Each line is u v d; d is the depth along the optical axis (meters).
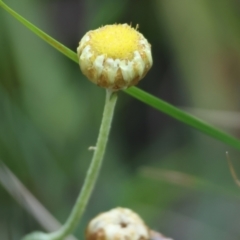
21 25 0.33
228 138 0.28
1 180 0.31
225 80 0.33
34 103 0.33
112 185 0.33
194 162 0.33
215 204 0.33
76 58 0.27
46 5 0.34
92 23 0.33
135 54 0.26
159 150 0.34
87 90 0.33
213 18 0.33
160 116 0.34
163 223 0.33
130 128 0.34
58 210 0.33
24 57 0.33
